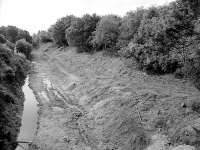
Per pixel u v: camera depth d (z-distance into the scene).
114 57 36.88
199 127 15.37
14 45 53.81
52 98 29.17
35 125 21.81
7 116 20.81
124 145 17.28
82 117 23.33
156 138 16.28
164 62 25.84
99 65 37.16
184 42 24.23
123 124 18.95
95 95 26.44
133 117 19.08
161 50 26.73
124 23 37.84
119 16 43.38
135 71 29.48
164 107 18.73
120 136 18.20
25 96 29.89
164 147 15.35
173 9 26.84
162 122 17.31
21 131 20.55
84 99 27.31
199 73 19.98
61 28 63.75
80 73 37.41
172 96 20.12
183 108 17.83
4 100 23.06
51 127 21.36
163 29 26.41
